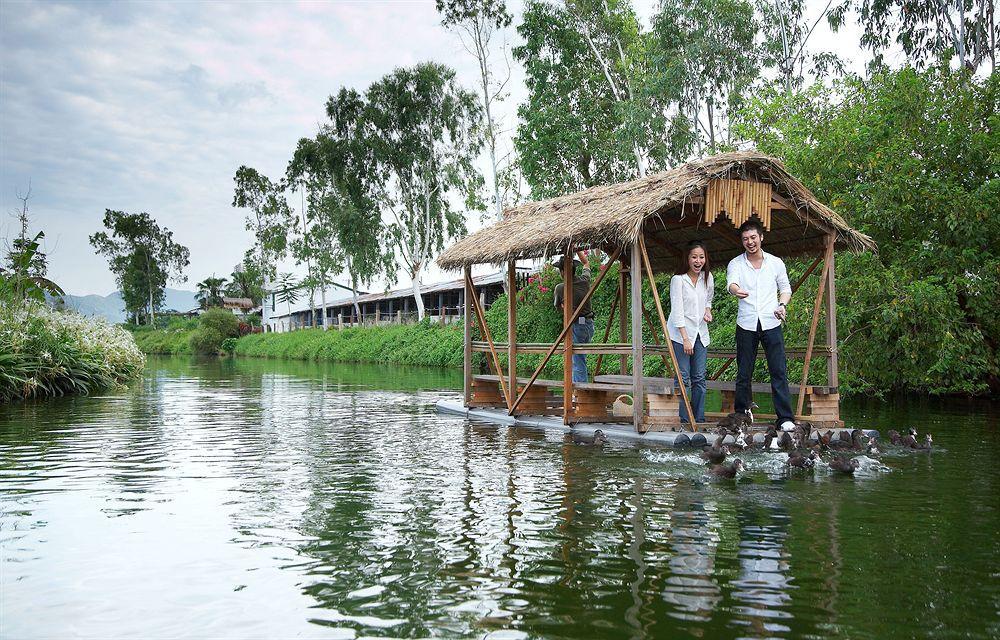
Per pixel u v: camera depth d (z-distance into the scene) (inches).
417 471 282.2
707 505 217.8
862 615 132.0
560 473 273.0
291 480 267.0
